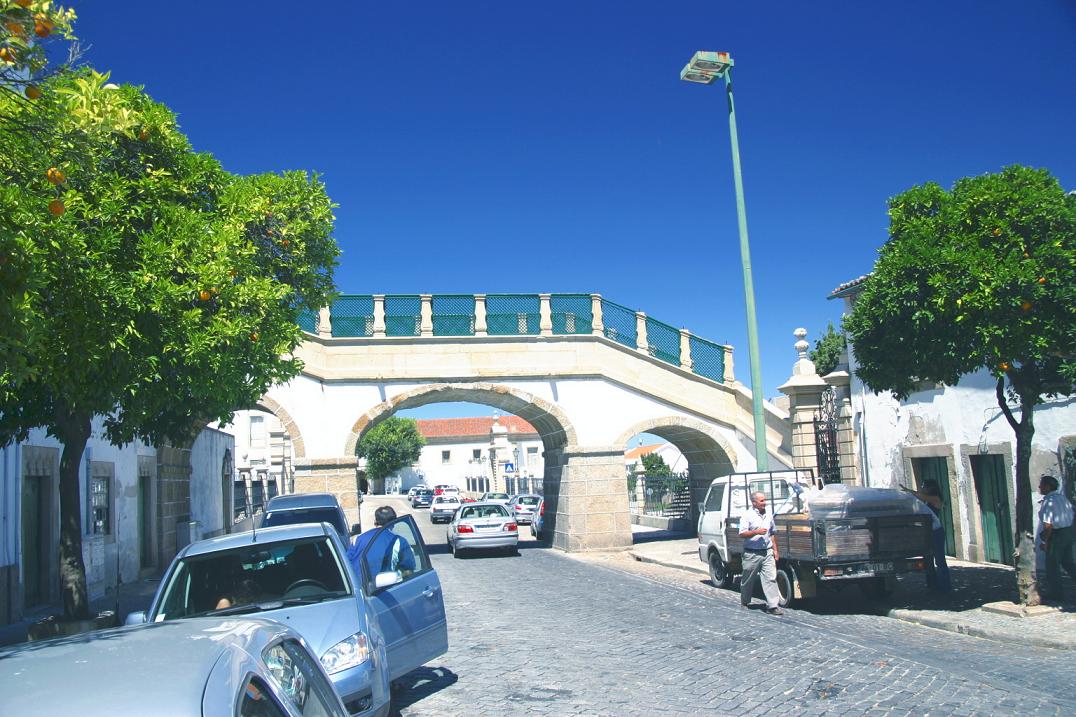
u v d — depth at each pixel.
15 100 6.13
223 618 3.56
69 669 2.68
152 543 20.31
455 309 25.44
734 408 26.30
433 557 24.77
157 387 8.87
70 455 9.77
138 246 8.58
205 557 6.91
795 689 7.57
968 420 15.73
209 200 10.70
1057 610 10.46
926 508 12.27
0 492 12.44
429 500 62.72
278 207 11.10
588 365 25.80
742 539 12.60
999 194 9.90
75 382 8.07
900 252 10.20
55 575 14.48
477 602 14.49
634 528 34.78
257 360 9.76
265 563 6.90
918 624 10.90
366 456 80.94
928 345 10.27
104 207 8.34
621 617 12.32
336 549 7.02
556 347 25.77
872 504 12.05
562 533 26.31
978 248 9.85
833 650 9.28
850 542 11.61
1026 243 9.92
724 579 15.39
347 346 24.66
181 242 8.87
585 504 25.19
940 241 10.10
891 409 18.11
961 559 16.09
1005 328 9.57
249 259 10.29
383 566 7.77
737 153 17.38
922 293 10.06
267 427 48.75
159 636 3.11
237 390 9.91
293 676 3.40
